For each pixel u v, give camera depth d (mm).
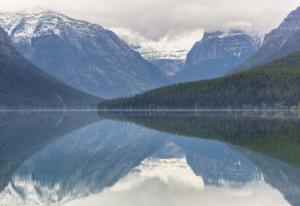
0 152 106250
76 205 58625
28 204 59562
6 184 71000
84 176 77062
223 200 59094
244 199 59281
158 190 65750
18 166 86875
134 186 68812
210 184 68750
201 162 89062
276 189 64125
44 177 76188
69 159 95812
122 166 86750
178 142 122562
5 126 193250
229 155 95625
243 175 74312
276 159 87688
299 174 73750
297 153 94312
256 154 94562
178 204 57625
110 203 59000
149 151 107688
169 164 88250
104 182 71938
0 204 59781
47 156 100188
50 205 58812
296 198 59031
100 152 107062
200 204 57406
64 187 68875
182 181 71688
